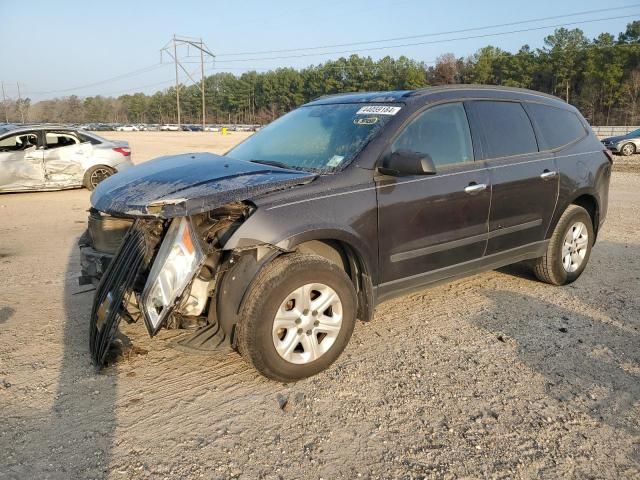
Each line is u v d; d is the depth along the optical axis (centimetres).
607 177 593
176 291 332
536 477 277
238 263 347
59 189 1272
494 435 311
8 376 372
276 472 280
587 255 579
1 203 1123
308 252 384
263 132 509
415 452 296
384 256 402
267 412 332
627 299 531
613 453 296
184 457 290
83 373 377
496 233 476
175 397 348
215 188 349
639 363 398
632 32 8769
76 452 293
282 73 12425
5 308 499
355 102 471
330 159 408
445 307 506
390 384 366
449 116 454
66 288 558
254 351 341
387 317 482
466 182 443
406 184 408
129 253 368
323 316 369
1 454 290
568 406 341
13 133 1212
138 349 407
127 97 16512
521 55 8944
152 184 374
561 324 468
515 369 388
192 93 14262
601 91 7888
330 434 311
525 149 505
